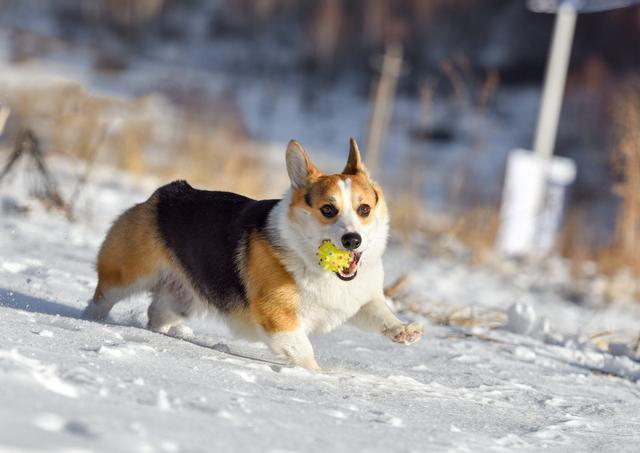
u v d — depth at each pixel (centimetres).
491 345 820
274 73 6644
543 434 500
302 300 623
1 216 1188
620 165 1750
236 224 661
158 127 2473
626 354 866
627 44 5153
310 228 614
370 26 6488
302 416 427
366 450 379
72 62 5881
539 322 925
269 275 620
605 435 522
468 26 6184
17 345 462
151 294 722
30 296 738
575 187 2316
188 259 679
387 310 648
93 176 1658
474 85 5391
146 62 6519
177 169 1858
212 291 665
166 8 7588
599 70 4591
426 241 1780
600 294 1530
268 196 1795
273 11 7456
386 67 3406
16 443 291
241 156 1958
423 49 6106
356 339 770
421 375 652
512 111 5103
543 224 1941
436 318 946
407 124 4619
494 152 4375
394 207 1864
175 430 350
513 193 1997
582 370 761
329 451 366
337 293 623
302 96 6009
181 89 5388
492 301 1295
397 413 492
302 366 612
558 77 2470
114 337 561
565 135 4044
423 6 6334
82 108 1822
